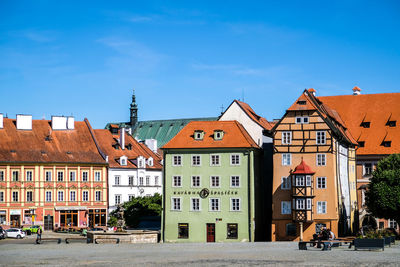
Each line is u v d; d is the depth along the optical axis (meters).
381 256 52.38
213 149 89.25
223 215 88.19
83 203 114.94
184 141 90.88
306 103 86.31
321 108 93.56
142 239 85.19
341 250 59.69
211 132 91.25
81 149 117.44
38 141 114.06
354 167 101.50
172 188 90.31
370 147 103.88
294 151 86.00
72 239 91.31
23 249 69.38
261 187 94.00
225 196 88.38
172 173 90.50
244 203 87.56
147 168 127.56
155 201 114.88
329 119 91.06
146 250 65.19
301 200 83.69
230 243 80.31
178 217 89.75
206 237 88.56
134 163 125.44
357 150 104.25
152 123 194.38
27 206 109.19
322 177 84.44
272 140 96.12
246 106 100.94
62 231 107.56
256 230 88.81
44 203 110.75
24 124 114.75
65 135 118.31
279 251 60.00
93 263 50.00
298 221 83.38
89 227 110.50
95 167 117.00
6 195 107.44
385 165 84.88
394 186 80.88
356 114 109.00
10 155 108.94
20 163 108.94
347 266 45.09
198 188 89.44
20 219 108.44
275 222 85.88
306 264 46.56
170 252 61.28
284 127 86.75
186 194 89.75
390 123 106.00
